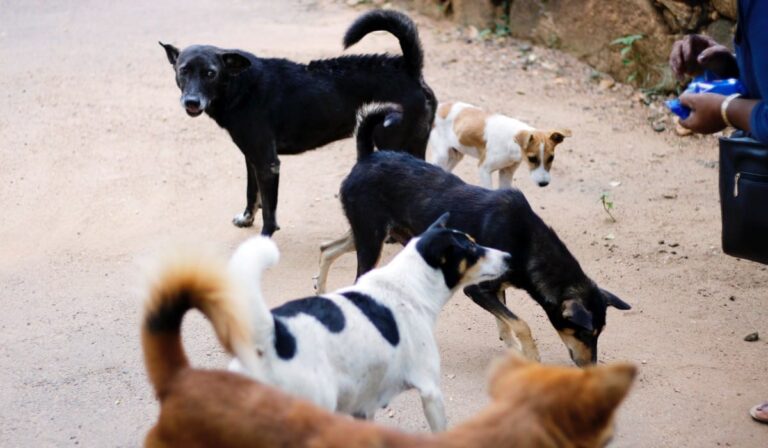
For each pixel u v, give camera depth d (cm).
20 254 677
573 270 509
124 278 637
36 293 617
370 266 573
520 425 274
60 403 491
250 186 704
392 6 1286
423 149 704
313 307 398
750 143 429
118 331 567
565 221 742
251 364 335
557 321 511
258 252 355
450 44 1155
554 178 823
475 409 488
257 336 356
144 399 495
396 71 682
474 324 588
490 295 523
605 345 558
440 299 445
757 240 443
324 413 296
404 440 279
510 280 521
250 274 350
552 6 1112
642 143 908
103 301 605
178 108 954
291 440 290
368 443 279
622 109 988
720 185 454
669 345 558
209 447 305
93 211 742
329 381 387
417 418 484
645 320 589
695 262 670
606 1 1045
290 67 678
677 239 709
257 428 296
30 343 552
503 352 551
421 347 431
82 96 978
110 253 676
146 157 841
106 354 540
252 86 659
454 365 536
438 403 432
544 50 1127
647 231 723
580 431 278
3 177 798
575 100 1005
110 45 1150
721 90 437
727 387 512
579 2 1078
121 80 1027
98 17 1283
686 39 489
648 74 1027
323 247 607
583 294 504
